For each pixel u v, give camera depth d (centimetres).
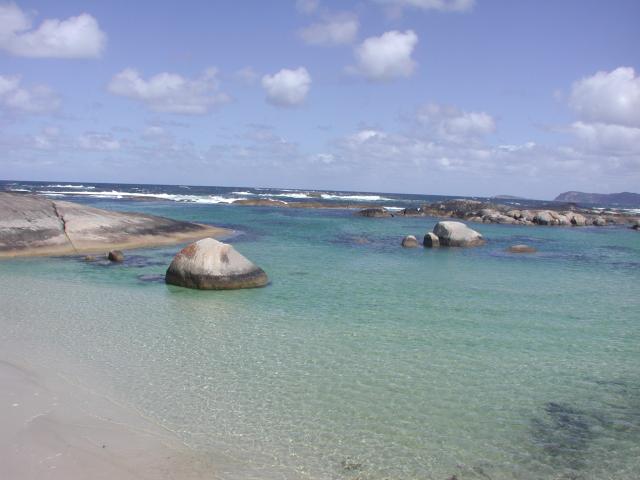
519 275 2473
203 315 1568
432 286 2123
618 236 4831
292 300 1800
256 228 4512
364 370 1139
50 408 888
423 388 1052
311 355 1226
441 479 740
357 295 1909
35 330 1359
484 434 873
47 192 9244
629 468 784
